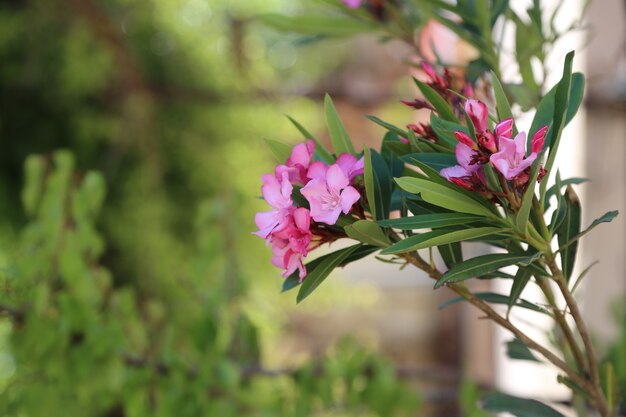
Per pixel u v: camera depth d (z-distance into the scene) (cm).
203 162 290
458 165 79
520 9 200
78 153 282
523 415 96
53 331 134
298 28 125
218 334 158
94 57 264
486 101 109
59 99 278
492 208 80
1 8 273
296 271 84
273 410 161
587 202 206
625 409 122
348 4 119
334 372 164
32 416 137
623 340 138
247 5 287
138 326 149
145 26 286
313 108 297
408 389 171
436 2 109
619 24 188
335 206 78
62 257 140
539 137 75
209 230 171
